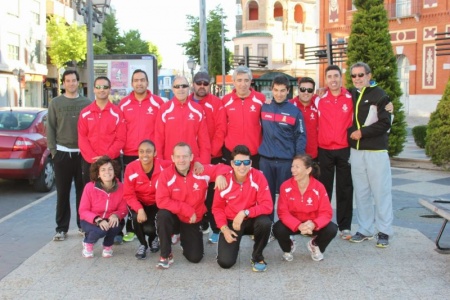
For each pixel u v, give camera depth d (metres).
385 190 6.13
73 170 6.53
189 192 5.44
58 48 36.78
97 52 42.03
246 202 5.36
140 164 5.73
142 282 5.02
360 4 14.07
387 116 5.98
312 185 5.51
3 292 4.78
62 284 4.98
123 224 6.08
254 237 5.32
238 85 6.19
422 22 30.78
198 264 5.56
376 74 13.62
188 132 6.11
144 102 6.46
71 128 6.44
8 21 31.38
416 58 31.25
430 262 5.54
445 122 11.80
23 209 8.45
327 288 4.82
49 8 38.94
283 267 5.44
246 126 6.30
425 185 10.33
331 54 13.92
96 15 13.16
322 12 36.34
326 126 6.42
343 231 6.54
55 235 6.52
